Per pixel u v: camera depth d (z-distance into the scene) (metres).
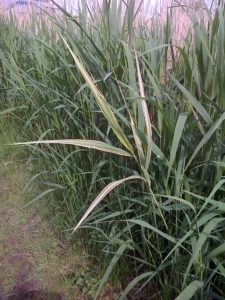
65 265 1.69
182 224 1.18
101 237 1.57
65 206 1.89
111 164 1.48
